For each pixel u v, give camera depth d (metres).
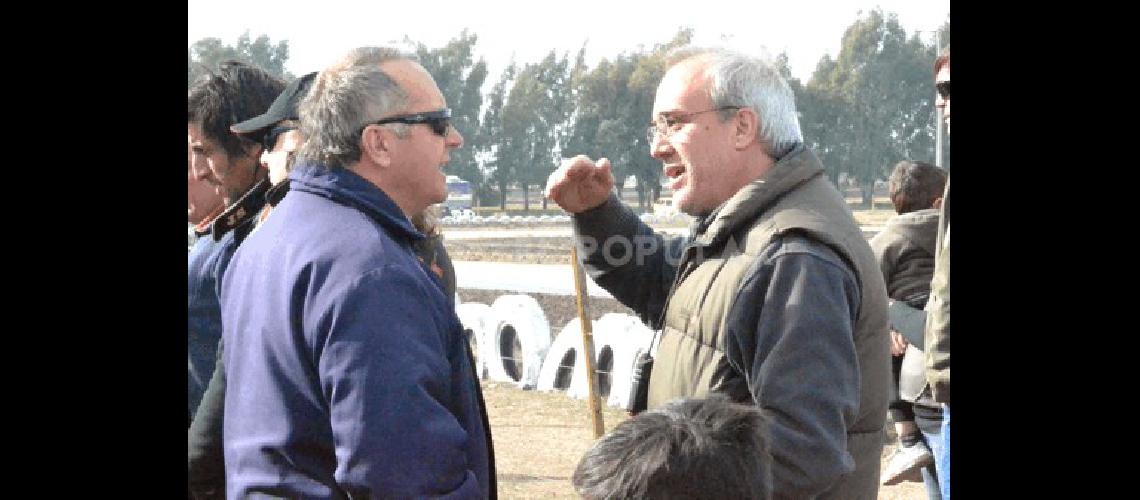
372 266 2.11
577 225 3.12
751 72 2.64
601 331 10.88
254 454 2.18
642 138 69.69
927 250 4.63
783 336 2.37
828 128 70.88
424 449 2.04
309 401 2.13
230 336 2.29
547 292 18.00
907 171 4.87
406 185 2.31
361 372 2.04
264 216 2.68
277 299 2.16
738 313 2.45
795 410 2.32
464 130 78.25
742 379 2.50
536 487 7.09
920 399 4.56
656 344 2.90
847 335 2.39
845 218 2.57
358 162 2.27
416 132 2.29
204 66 3.20
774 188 2.55
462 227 49.09
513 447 8.43
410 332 2.09
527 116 78.25
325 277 2.11
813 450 2.30
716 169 2.67
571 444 8.56
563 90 78.06
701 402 1.74
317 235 2.16
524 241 34.97
